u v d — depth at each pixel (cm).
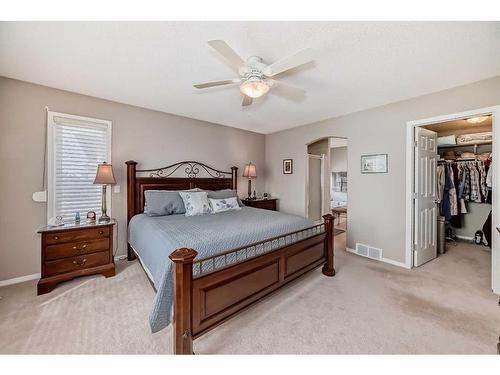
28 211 256
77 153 287
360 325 180
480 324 180
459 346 156
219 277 156
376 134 331
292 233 226
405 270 290
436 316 191
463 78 238
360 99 300
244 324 182
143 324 179
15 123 247
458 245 401
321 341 162
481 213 421
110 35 170
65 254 239
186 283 136
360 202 350
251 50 186
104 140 308
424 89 267
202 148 414
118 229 320
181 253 135
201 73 231
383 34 167
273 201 480
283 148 489
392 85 256
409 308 204
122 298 218
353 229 360
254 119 405
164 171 366
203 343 160
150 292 230
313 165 533
